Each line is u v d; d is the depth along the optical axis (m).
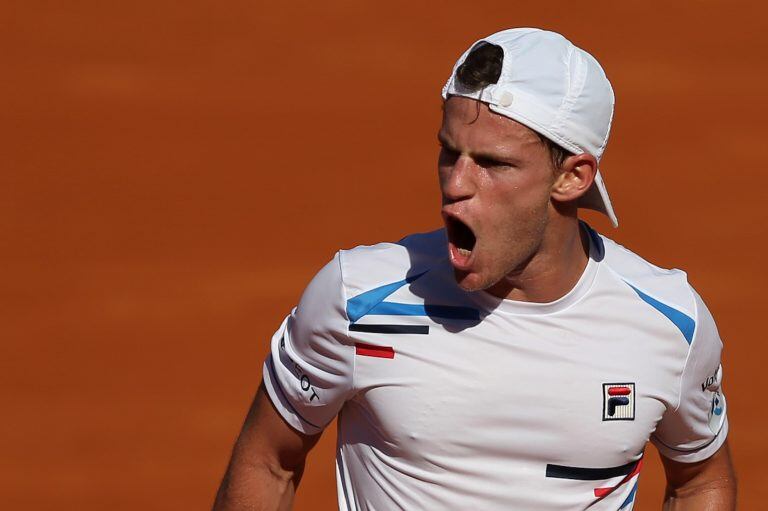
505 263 13.00
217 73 69.38
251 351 43.16
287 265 50.44
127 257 50.75
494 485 13.68
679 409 14.25
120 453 37.12
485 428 13.52
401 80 68.81
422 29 73.81
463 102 12.77
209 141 62.16
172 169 59.16
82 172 58.38
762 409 39.47
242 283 48.56
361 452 14.11
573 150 13.02
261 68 69.94
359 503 14.37
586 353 13.62
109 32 72.94
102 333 44.28
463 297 13.55
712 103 65.94
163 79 68.69
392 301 13.49
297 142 62.19
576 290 13.66
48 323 45.09
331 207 55.72
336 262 13.90
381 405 13.56
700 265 50.41
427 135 63.28
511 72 12.68
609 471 13.94
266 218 54.56
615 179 57.91
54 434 38.09
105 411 39.28
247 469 14.70
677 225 53.78
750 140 62.19
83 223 53.53
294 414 14.30
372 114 65.25
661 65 69.94
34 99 65.69
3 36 71.75
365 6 75.75
